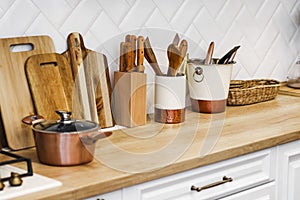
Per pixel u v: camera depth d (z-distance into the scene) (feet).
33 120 5.97
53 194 4.94
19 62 6.47
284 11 9.98
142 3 7.86
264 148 6.89
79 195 5.12
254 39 9.55
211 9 8.79
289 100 9.24
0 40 6.37
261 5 9.55
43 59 6.61
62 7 7.02
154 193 5.90
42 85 6.55
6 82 6.32
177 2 8.30
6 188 5.02
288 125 7.52
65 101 6.74
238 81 9.18
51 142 5.67
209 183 6.41
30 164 5.40
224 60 8.12
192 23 8.56
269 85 9.02
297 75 9.86
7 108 6.29
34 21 6.79
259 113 8.25
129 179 5.50
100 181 5.29
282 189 7.36
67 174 5.49
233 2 9.09
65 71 6.81
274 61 9.98
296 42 10.27
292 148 7.41
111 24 7.55
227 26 9.07
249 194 6.88
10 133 6.29
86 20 7.29
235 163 6.64
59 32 7.04
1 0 6.49
